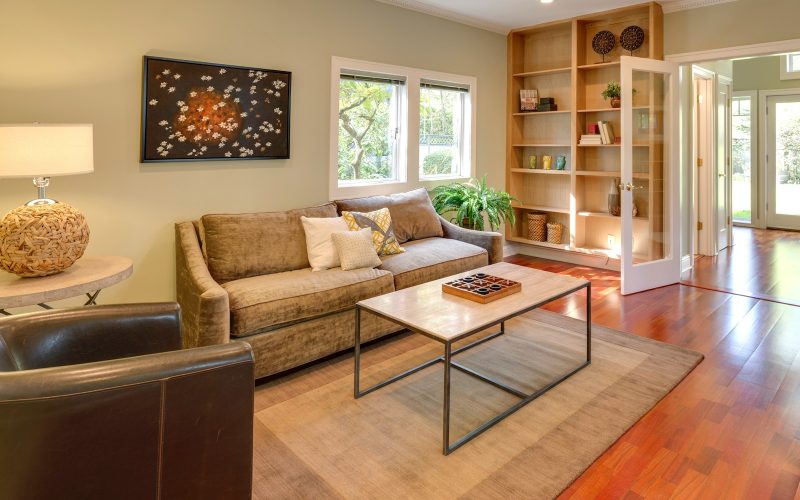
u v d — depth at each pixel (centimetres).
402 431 227
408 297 265
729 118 625
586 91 536
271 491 187
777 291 441
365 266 335
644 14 487
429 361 299
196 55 329
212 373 130
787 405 245
